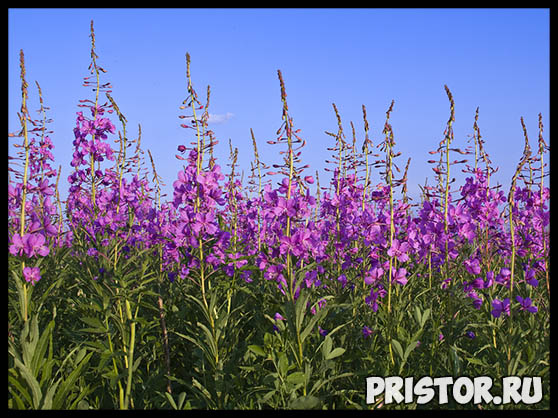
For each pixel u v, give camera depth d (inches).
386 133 41.5
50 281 42.1
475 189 48.9
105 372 38.7
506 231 52.7
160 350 42.1
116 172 48.9
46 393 33.4
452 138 42.6
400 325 41.4
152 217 48.4
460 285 43.0
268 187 41.9
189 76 41.2
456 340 41.6
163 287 44.8
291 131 39.7
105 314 38.8
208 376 39.1
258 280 46.6
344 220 50.1
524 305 39.0
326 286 45.9
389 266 40.7
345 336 42.2
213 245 40.7
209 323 41.1
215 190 41.4
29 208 39.9
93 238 44.4
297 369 37.2
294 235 38.9
